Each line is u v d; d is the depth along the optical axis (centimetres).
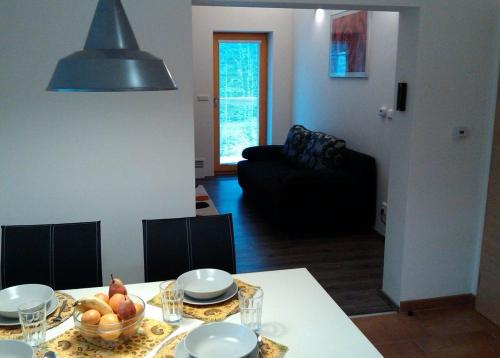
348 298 340
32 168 264
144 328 164
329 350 152
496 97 296
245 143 745
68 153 266
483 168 310
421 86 289
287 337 159
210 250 226
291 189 441
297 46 677
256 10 682
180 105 272
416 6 279
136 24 257
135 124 270
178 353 144
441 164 303
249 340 146
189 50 265
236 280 203
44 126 260
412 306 321
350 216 463
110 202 276
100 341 155
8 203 265
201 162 716
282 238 464
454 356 272
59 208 271
